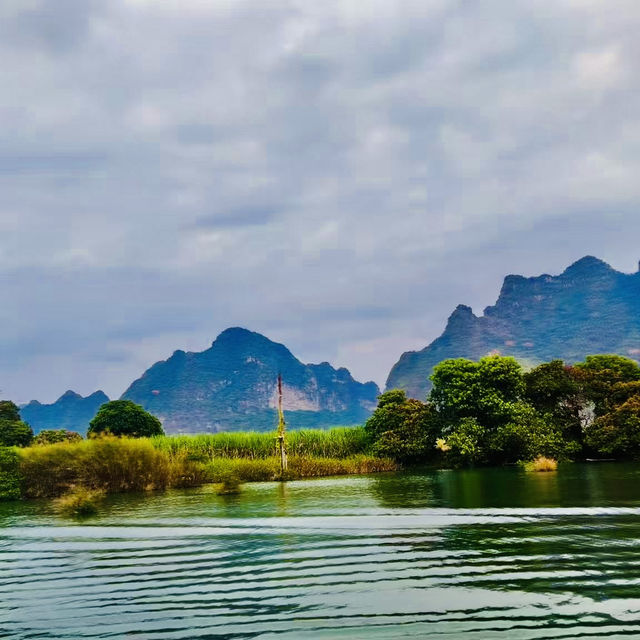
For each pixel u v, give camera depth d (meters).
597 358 54.78
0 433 64.69
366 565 15.94
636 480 31.95
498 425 47.62
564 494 26.89
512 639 10.88
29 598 14.21
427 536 19.08
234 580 15.09
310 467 44.34
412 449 47.88
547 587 13.56
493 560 15.89
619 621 11.52
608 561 15.41
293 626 11.88
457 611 12.31
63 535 21.58
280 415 42.84
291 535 20.06
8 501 34.25
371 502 26.69
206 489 35.50
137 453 36.31
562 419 50.12
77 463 35.41
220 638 11.46
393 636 11.20
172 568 16.45
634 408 46.47
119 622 12.48
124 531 21.83
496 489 29.91
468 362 50.19
